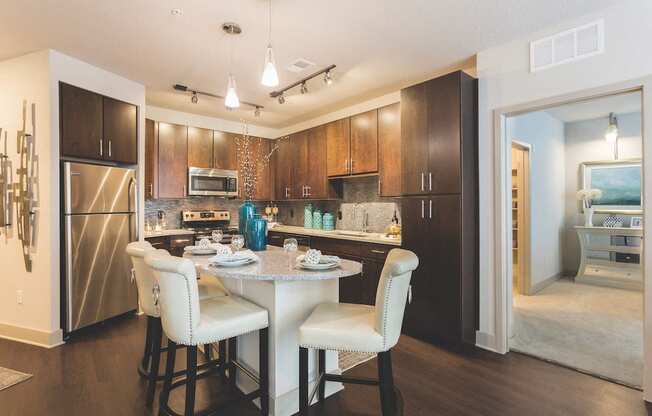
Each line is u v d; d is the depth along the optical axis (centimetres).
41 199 299
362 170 417
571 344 300
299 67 326
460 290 289
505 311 288
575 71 247
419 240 319
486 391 228
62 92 303
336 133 452
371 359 277
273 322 201
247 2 223
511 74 279
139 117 373
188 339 169
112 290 344
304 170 508
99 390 226
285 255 242
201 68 330
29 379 239
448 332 296
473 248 302
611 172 530
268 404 198
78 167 313
